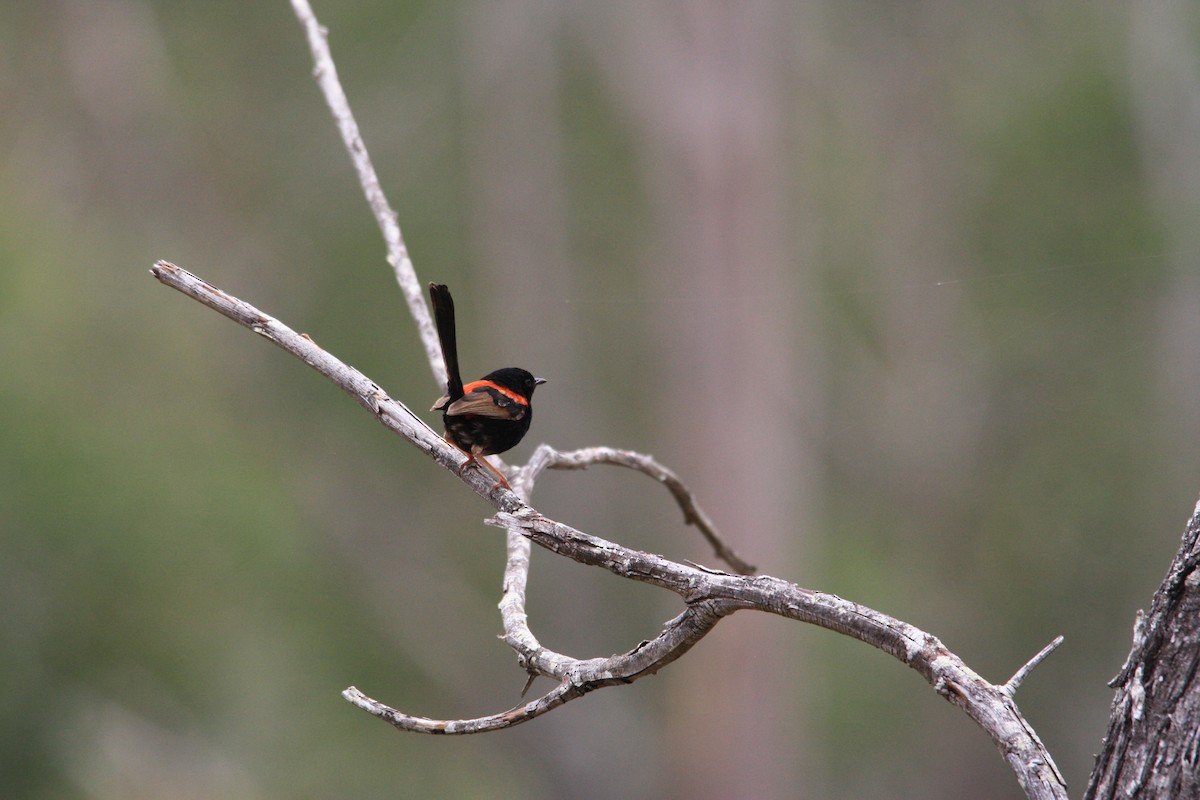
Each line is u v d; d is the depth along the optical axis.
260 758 14.41
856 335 19.48
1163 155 17.42
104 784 12.52
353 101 18.66
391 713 3.36
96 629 12.53
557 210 19.30
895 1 19.94
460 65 18.75
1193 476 17.72
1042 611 18.97
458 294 18.95
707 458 16.48
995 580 19.23
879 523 19.58
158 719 13.09
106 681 12.56
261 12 18.91
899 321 19.39
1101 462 18.50
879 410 19.48
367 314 18.14
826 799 17.95
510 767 19.84
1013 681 2.52
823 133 19.38
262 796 14.05
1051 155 18.00
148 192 18.88
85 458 12.73
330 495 18.61
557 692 3.17
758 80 16.50
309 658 16.22
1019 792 18.88
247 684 14.59
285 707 15.49
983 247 18.84
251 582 14.57
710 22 16.39
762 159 16.53
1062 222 18.17
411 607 18.91
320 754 15.88
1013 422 19.11
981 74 19.27
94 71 18.67
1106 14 17.92
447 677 19.02
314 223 18.59
